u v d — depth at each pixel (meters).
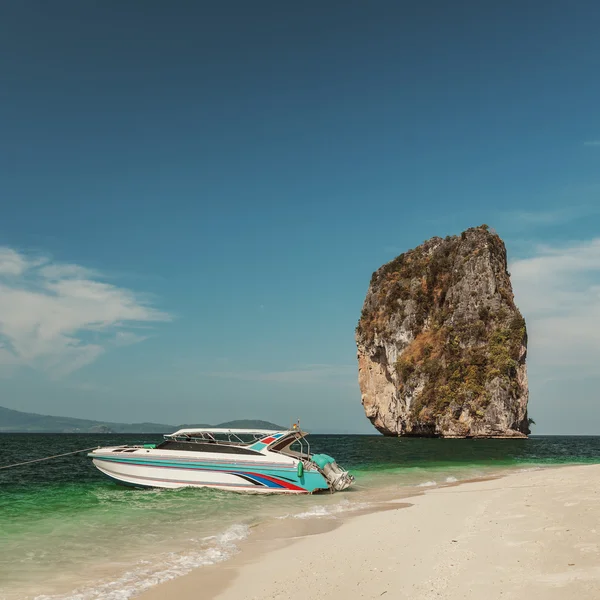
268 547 12.12
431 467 36.44
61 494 21.62
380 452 54.09
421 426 102.50
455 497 19.06
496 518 13.22
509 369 94.88
